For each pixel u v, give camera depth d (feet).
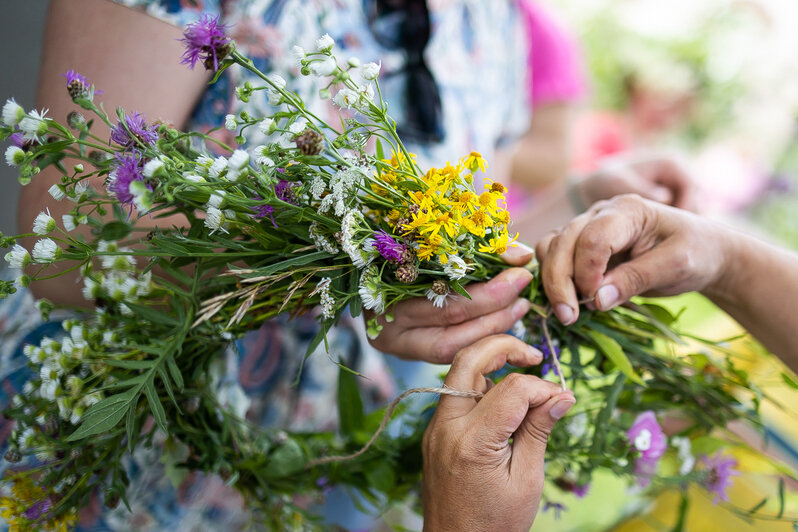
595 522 3.17
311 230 1.90
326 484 2.68
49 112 2.14
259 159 1.74
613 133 10.90
